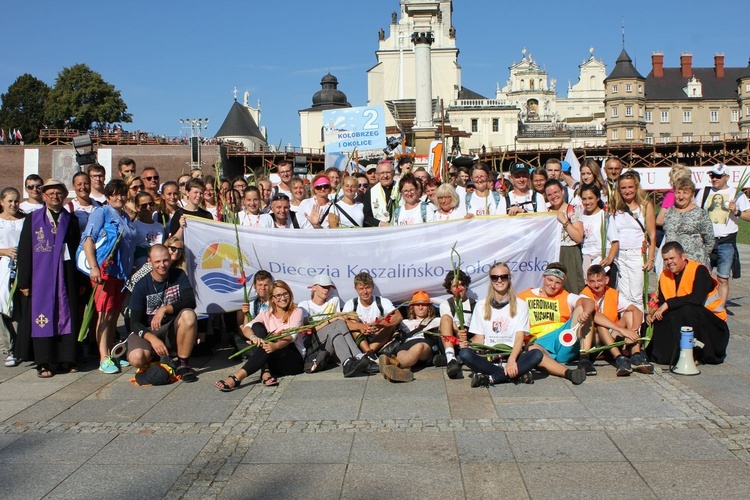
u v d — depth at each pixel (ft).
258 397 21.95
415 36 79.77
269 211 31.60
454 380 23.25
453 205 28.71
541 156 221.87
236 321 28.81
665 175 96.17
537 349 22.91
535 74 354.54
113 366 25.45
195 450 17.66
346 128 46.68
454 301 24.59
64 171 167.32
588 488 15.08
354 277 28.22
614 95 325.62
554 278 24.00
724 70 352.69
